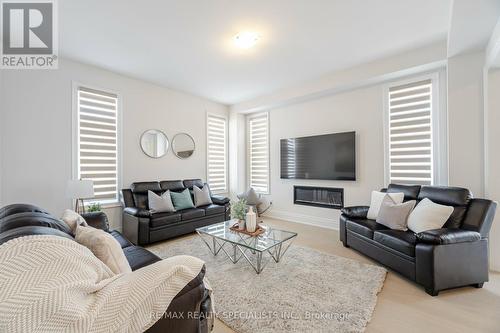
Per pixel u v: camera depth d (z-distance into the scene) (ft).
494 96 8.21
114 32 8.48
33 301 2.28
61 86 10.43
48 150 10.08
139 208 11.29
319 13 7.54
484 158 8.51
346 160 12.98
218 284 7.18
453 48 8.56
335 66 11.55
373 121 12.17
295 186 15.53
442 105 10.17
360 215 10.28
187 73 12.31
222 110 18.07
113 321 2.66
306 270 8.11
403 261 7.45
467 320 5.61
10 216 4.33
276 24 8.11
